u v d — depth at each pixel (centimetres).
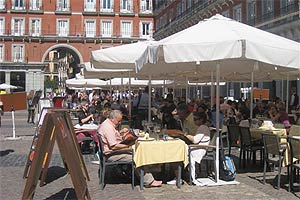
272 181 924
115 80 2517
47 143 773
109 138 866
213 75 1662
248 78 1842
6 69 6756
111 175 977
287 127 1257
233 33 844
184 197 781
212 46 797
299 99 2309
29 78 6812
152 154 829
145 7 7181
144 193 812
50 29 6881
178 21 5766
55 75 8506
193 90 4684
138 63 1014
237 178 963
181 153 851
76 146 841
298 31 3034
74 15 6950
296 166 842
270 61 808
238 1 4072
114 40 7044
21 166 1118
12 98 1702
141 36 7162
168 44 810
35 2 6844
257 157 1277
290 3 3094
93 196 789
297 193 814
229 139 1170
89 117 1433
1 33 6731
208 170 982
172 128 1205
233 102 1905
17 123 2833
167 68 1230
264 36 881
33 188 733
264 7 3538
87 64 1706
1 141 1722
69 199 775
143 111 1759
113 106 1452
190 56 802
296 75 1612
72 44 6956
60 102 2139
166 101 1656
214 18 925
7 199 769
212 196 789
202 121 932
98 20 7031
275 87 3297
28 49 6812
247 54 790
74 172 693
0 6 6738
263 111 1809
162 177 927
